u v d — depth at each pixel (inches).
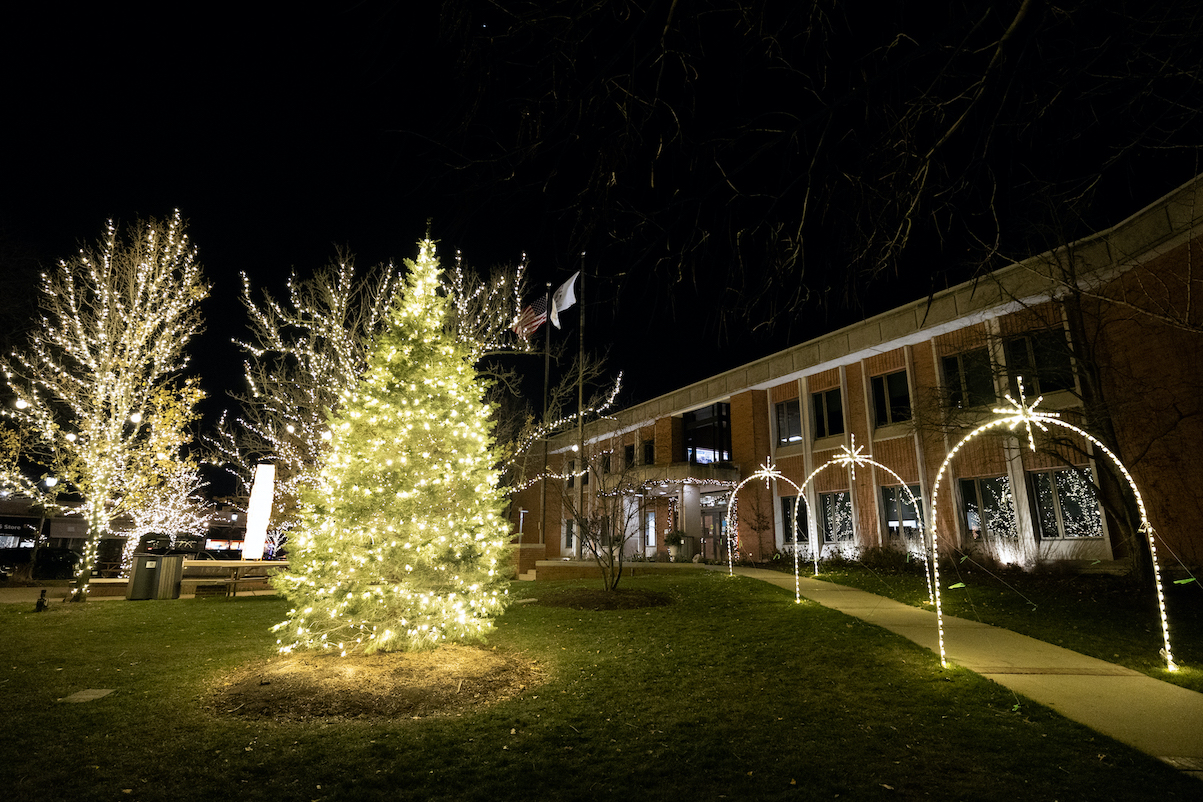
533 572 874.8
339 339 699.4
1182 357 522.9
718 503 1139.9
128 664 329.7
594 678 307.3
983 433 651.5
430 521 350.0
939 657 335.0
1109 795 181.0
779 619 445.1
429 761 207.3
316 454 747.4
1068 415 579.2
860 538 869.2
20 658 337.7
